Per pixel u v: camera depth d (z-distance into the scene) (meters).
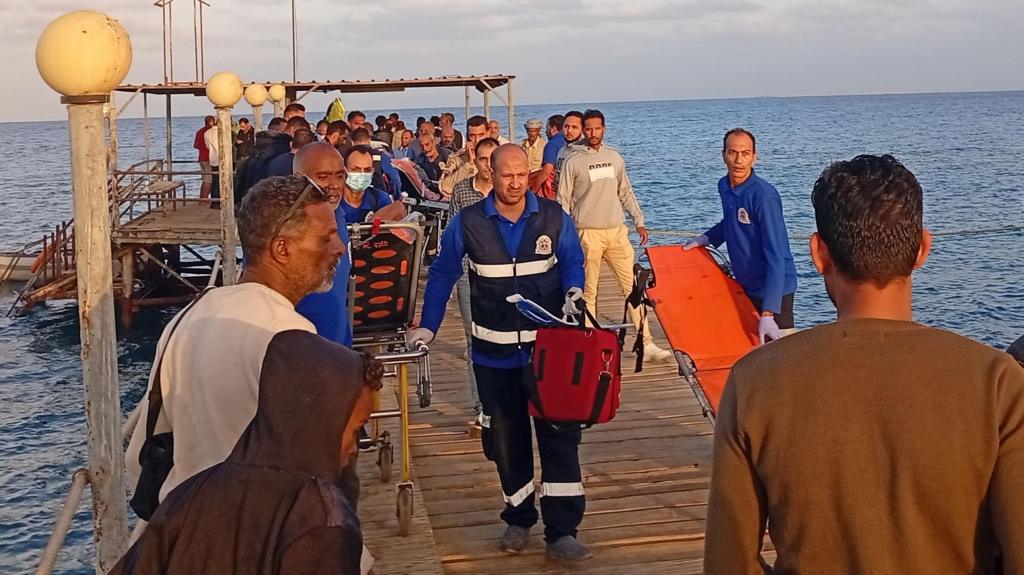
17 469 12.68
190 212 18.83
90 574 9.83
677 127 142.38
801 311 19.22
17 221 42.66
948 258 24.42
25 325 20.42
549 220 4.50
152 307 20.88
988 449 1.72
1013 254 24.64
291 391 1.95
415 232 5.03
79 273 3.06
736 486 1.91
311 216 2.60
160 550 1.90
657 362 8.07
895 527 1.76
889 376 1.79
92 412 3.11
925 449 1.74
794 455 1.82
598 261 7.79
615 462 5.86
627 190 7.89
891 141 88.44
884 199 1.84
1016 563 1.66
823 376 1.82
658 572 4.41
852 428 1.78
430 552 4.46
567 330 4.24
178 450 2.47
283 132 10.85
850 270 1.88
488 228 4.46
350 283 4.91
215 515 1.90
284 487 1.91
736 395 1.91
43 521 11.04
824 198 1.92
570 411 4.14
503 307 4.48
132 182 19.59
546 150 9.77
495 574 4.44
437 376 7.96
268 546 1.86
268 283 2.61
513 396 4.54
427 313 4.63
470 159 10.24
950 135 97.69
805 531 1.82
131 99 20.86
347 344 3.67
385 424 6.45
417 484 5.39
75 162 3.02
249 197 2.62
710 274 5.85
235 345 2.45
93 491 3.15
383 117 17.42
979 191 41.34
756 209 5.38
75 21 2.96
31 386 16.47
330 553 1.85
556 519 4.48
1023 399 1.73
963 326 18.12
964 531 1.75
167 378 2.51
